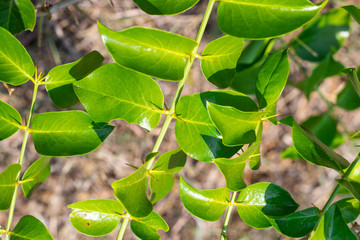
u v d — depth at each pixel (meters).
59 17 1.25
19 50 0.44
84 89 0.42
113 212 0.45
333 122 0.72
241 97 0.43
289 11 0.38
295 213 0.46
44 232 0.46
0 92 1.17
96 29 1.27
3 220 1.22
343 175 0.44
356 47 1.41
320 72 0.68
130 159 1.31
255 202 0.46
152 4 0.40
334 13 0.67
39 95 1.20
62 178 1.28
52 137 0.45
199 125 0.43
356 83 0.44
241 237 1.31
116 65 0.42
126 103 0.43
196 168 1.35
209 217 0.45
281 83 0.43
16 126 0.45
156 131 1.31
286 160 1.41
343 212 0.47
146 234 0.45
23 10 0.51
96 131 0.45
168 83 1.31
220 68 0.43
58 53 1.25
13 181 0.46
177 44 0.39
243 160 0.41
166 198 1.32
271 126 1.42
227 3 0.39
